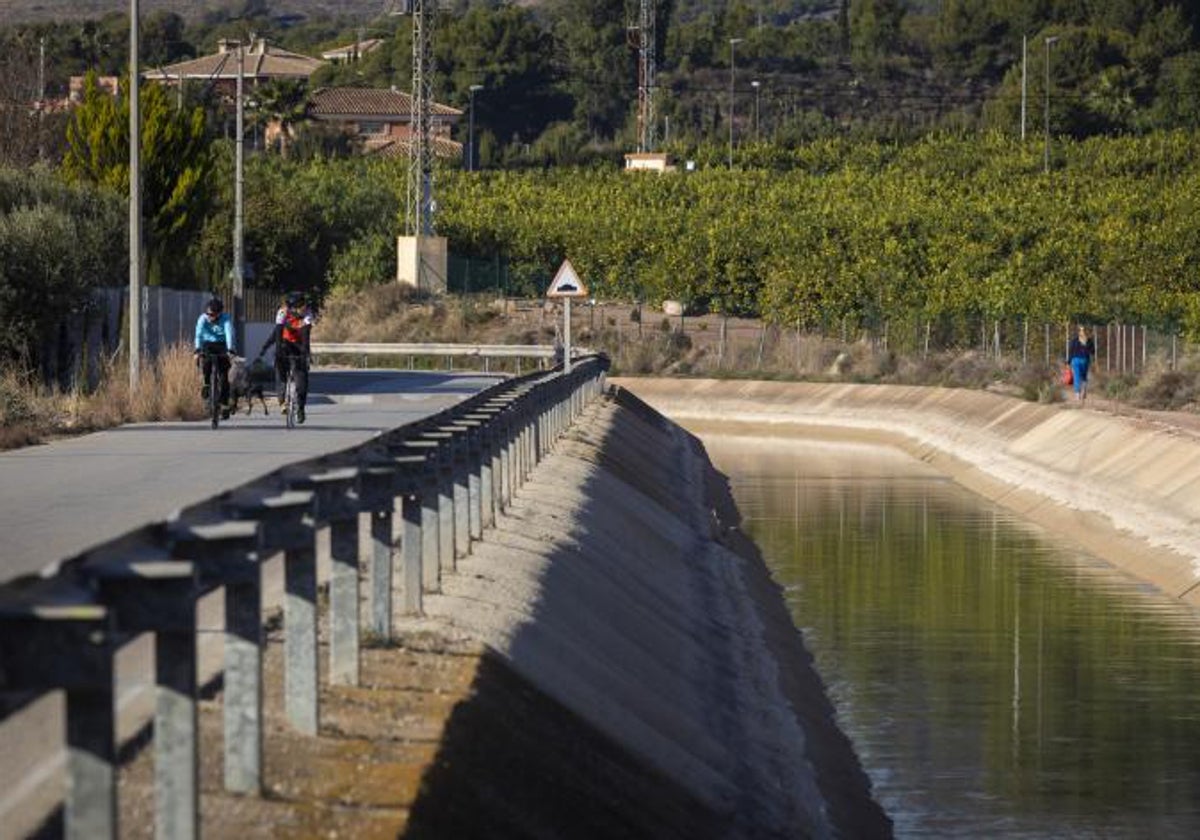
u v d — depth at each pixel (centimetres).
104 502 5059
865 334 19000
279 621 3281
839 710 5562
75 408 8450
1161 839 4281
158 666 1820
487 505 5212
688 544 7762
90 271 9688
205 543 2048
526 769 2778
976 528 9925
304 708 2516
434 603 3731
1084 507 10044
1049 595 7744
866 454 14488
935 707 5634
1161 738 5266
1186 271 18625
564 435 9094
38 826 1989
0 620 1526
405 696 2814
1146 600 7650
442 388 12512
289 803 2198
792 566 8431
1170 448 10125
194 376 9150
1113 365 15550
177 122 13962
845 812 4269
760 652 5884
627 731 3606
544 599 4225
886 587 7869
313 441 7406
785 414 17075
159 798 1827
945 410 15138
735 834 3466
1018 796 4659
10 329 9150
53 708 2664
